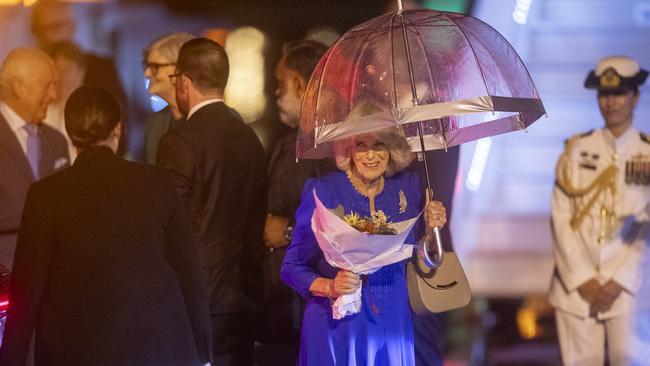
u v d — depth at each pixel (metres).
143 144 23.39
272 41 25.70
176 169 15.33
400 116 12.41
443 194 16.11
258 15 25.64
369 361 13.24
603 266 17.77
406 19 12.99
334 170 16.39
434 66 12.60
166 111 19.58
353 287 12.83
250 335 16.30
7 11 23.03
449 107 12.42
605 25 25.25
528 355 20.05
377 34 12.89
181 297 12.75
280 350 19.64
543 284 23.23
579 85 24.67
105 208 12.46
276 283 16.86
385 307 13.32
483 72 12.63
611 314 17.77
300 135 13.06
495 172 24.27
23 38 23.09
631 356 17.75
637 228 17.72
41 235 12.34
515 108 12.58
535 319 21.75
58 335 12.27
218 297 15.64
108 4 23.58
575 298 17.89
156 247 12.62
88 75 23.50
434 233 13.08
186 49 15.68
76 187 12.49
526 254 23.59
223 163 15.53
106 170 12.63
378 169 13.18
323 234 12.72
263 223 16.31
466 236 23.62
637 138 17.78
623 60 17.80
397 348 13.34
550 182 24.23
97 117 12.70
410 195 13.53
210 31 25.34
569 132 24.53
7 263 18.34
